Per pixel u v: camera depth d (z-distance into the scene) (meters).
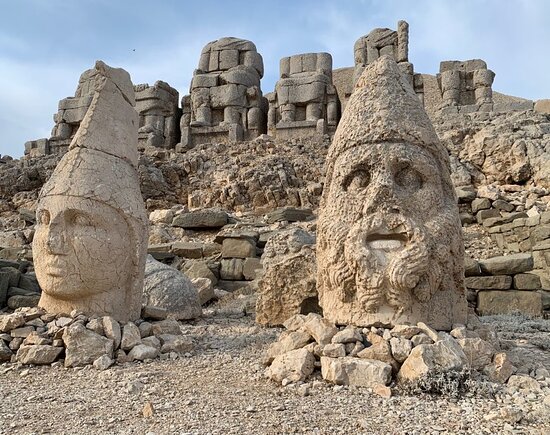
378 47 21.11
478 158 15.26
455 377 3.67
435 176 4.62
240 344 5.85
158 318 6.08
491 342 4.52
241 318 7.93
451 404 3.44
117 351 5.11
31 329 5.28
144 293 7.45
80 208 5.36
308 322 4.51
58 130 23.22
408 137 4.59
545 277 10.16
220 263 10.61
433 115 19.73
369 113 4.71
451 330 4.41
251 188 16.23
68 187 5.43
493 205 12.72
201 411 3.47
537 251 10.45
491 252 11.19
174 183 18.31
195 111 21.61
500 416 3.13
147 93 22.25
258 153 18.75
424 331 4.12
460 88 20.08
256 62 22.34
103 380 4.42
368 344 4.16
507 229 11.40
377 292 4.30
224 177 17.22
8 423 3.34
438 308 4.45
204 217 13.18
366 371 3.82
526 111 17.33
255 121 21.27
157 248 11.38
